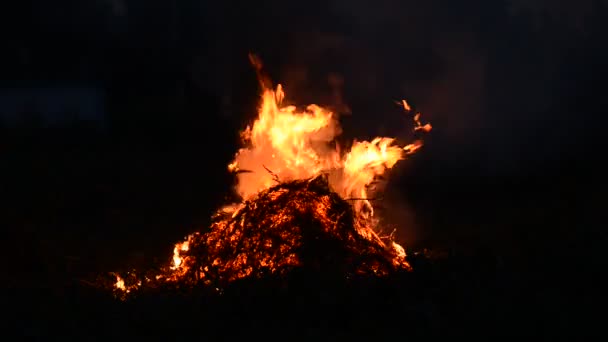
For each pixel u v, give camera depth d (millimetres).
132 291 9328
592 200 13945
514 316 7973
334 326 7898
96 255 11523
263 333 7641
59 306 8445
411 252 10945
